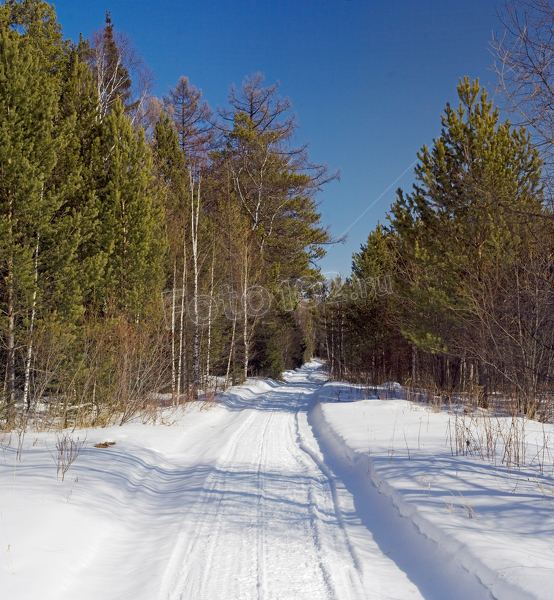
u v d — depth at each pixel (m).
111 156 16.02
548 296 10.62
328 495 6.34
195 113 30.06
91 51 22.47
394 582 3.73
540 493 4.95
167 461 8.58
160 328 16.39
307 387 31.50
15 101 12.30
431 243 15.48
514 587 3.00
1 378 13.24
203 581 3.81
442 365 19.88
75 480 5.94
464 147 14.24
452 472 5.95
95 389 13.02
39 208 12.62
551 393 11.93
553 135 7.57
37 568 3.60
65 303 13.27
